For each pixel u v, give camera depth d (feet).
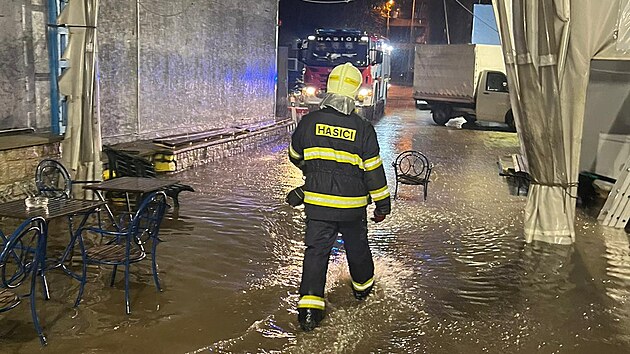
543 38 19.67
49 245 18.74
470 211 26.25
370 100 63.72
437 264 18.79
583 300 16.22
